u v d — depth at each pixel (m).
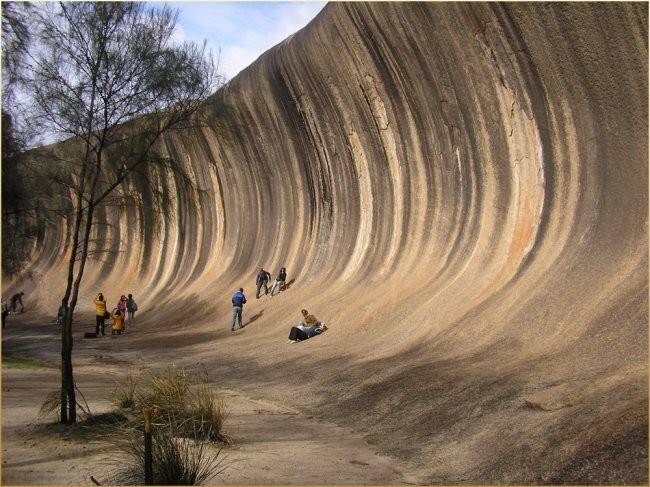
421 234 18.48
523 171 14.91
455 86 16.52
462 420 8.55
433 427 8.70
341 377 12.43
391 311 16.41
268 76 24.06
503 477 6.55
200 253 31.16
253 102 25.45
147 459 6.46
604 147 12.85
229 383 13.90
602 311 10.28
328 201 23.55
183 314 27.69
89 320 31.88
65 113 10.14
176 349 19.80
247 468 7.35
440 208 17.98
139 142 10.92
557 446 6.66
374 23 18.28
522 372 9.55
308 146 23.86
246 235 28.56
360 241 21.45
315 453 8.15
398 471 7.41
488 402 8.79
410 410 9.60
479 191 16.52
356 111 20.78
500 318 12.39
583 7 12.54
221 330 23.02
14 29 10.81
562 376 8.81
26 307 38.25
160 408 8.60
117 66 10.45
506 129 15.27
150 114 10.95
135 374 14.96
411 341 13.91
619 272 10.95
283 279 24.09
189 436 8.49
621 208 12.03
